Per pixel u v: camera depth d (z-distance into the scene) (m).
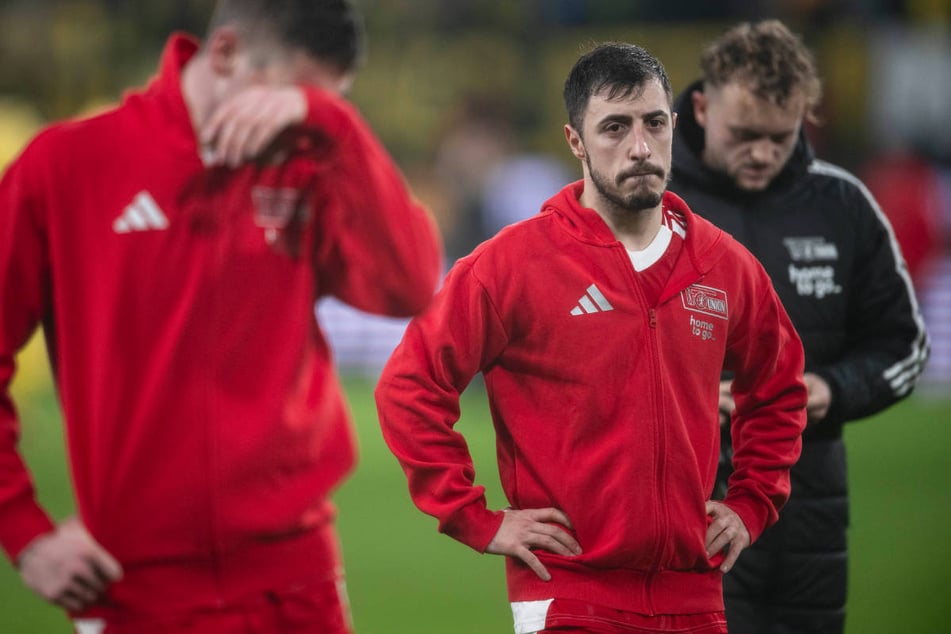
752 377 11.69
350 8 9.52
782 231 13.24
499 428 11.20
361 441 36.47
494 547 10.70
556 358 10.68
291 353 9.38
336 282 9.75
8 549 8.90
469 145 53.69
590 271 10.73
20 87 68.00
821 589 13.26
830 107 61.47
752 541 11.34
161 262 9.13
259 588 9.30
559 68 68.19
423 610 21.09
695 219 11.16
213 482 9.11
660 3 65.25
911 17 62.44
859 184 13.74
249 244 9.27
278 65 9.23
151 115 9.26
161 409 9.09
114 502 9.07
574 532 10.71
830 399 12.92
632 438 10.53
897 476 31.27
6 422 9.06
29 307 9.23
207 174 9.18
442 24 71.69
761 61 12.55
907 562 23.81
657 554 10.55
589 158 10.68
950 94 62.12
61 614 20.80
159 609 9.11
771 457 11.54
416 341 10.97
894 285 13.59
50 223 9.11
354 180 9.17
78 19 69.19
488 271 10.78
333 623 9.70
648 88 10.42
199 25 69.00
